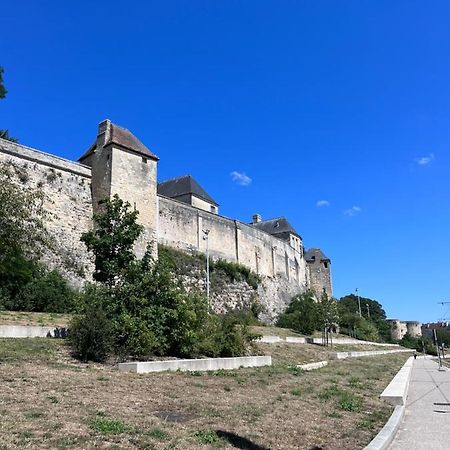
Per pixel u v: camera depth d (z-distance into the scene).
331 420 9.72
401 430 9.34
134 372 13.07
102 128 36.69
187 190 55.25
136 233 18.66
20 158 30.59
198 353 18.19
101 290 16.84
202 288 42.22
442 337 112.75
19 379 10.29
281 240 64.81
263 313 51.94
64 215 32.16
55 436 6.54
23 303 23.45
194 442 7.03
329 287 82.75
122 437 6.86
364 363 29.92
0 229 13.15
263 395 12.29
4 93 25.19
